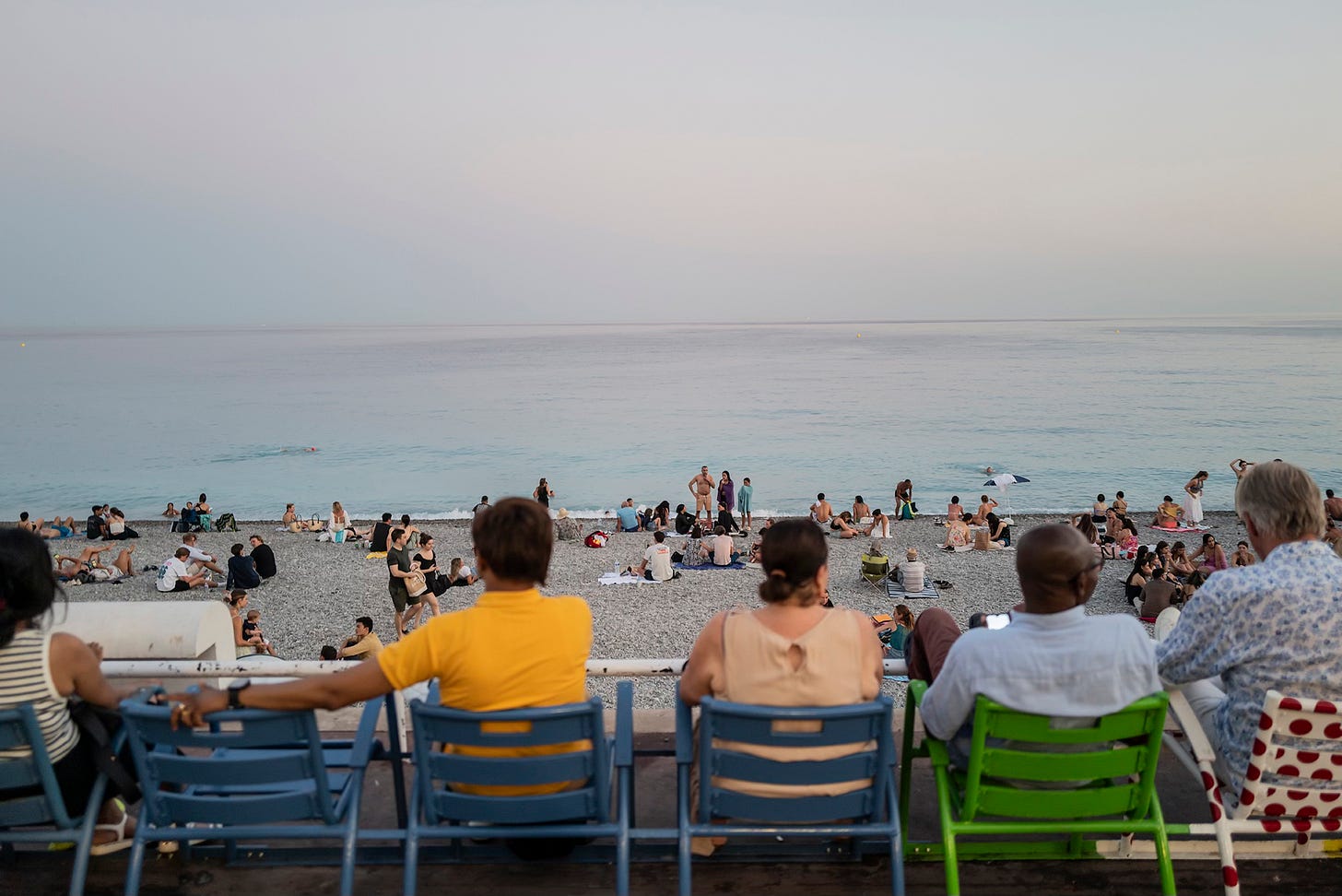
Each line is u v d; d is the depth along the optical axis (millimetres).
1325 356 156500
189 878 3080
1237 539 26328
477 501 42250
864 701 2773
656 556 21781
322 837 2793
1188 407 78375
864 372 130250
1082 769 2689
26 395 105438
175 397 101312
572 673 2764
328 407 88625
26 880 3061
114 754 2875
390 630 18547
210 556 24125
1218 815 2871
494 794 2770
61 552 26281
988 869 3121
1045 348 199375
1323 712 2635
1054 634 2633
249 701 2551
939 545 25891
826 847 3178
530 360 181875
